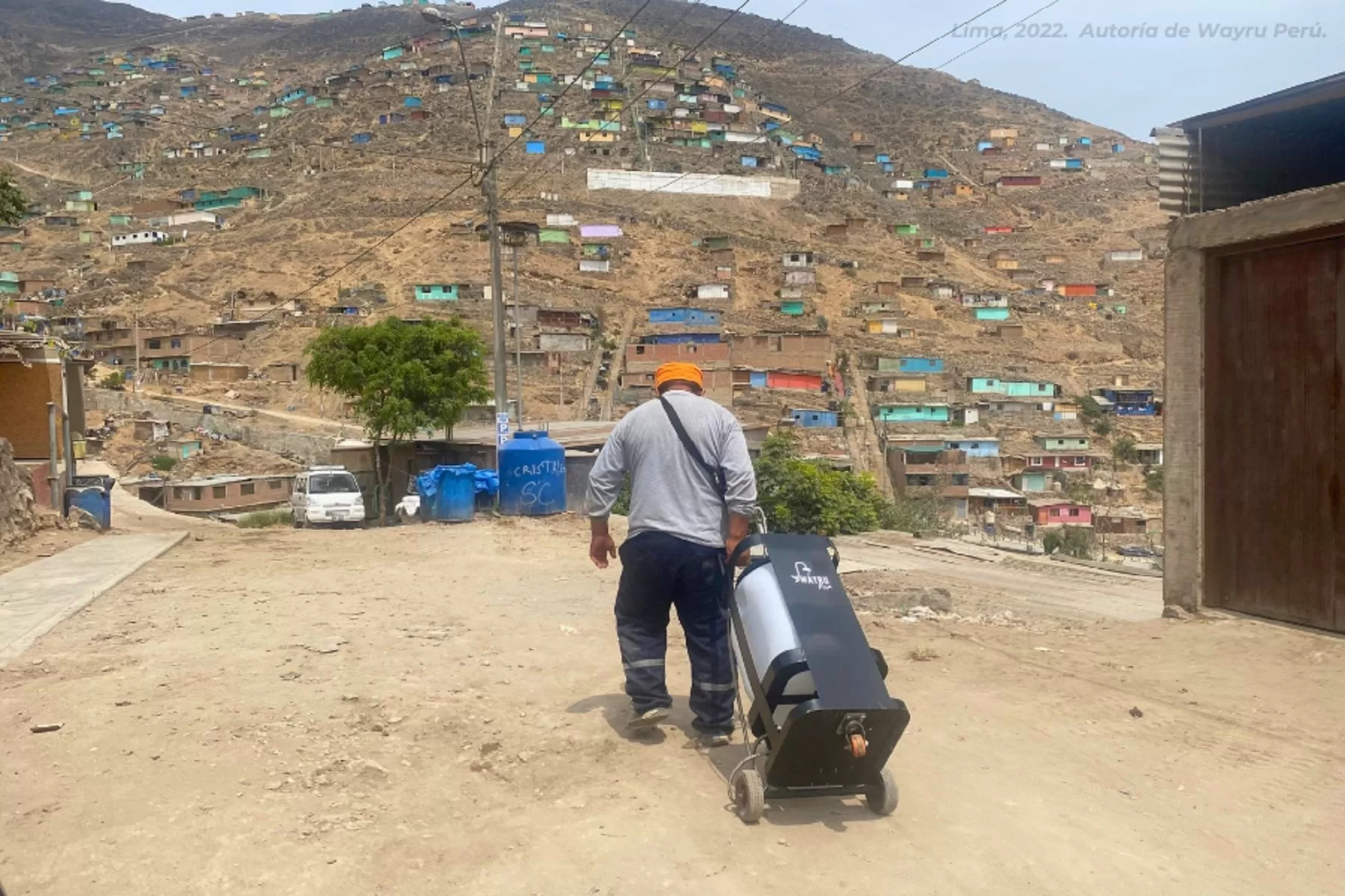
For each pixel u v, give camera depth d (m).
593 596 8.91
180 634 7.24
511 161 147.00
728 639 4.45
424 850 3.53
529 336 93.25
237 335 96.38
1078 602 12.31
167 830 3.66
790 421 81.81
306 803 3.93
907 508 30.67
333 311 97.12
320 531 18.00
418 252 113.81
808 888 3.28
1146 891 3.36
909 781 4.22
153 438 71.62
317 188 136.88
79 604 8.50
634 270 118.88
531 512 18.14
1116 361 111.06
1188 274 7.57
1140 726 5.11
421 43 198.75
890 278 129.00
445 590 9.34
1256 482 7.21
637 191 144.25
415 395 38.31
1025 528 58.03
